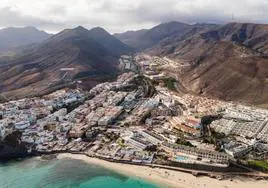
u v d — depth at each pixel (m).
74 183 185.75
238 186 177.62
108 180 189.12
